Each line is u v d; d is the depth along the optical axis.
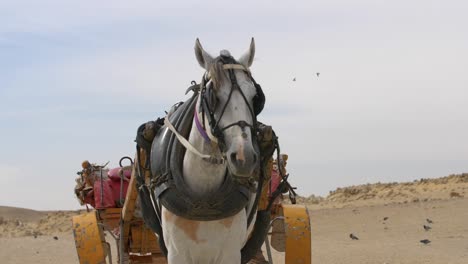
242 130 4.48
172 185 4.94
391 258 10.62
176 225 4.94
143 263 6.36
